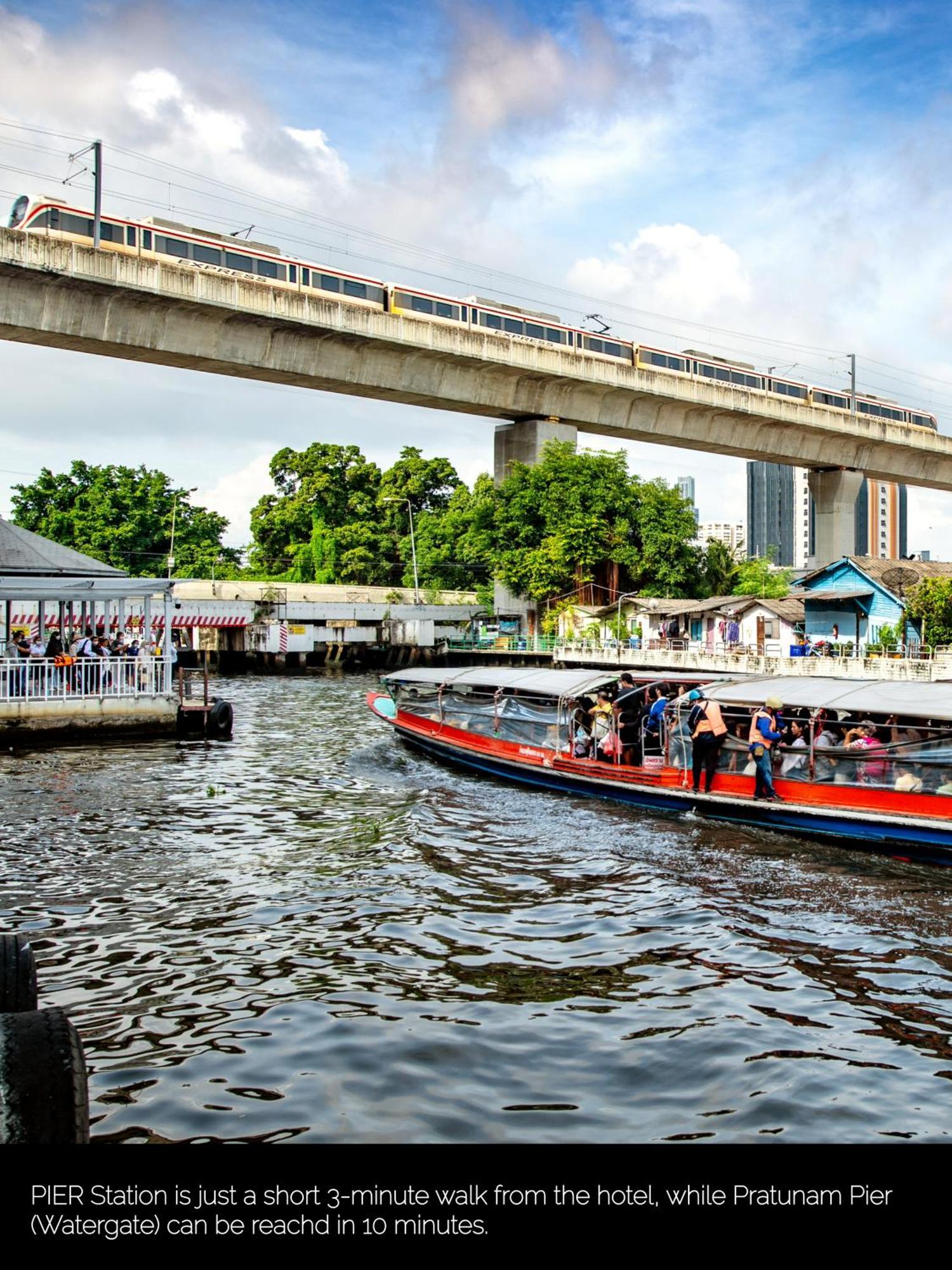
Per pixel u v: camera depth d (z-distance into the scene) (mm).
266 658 53281
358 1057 6793
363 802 15344
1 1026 4375
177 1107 6105
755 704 14508
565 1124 6031
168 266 35719
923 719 13031
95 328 35812
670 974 8352
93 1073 6512
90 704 21547
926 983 8234
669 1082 6539
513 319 47750
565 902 10273
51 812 14234
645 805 15172
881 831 12406
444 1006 7637
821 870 11719
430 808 14961
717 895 10609
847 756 13188
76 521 57594
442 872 11336
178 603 48938
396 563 64125
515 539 52219
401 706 21219
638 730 16156
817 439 59250
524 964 8539
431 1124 5992
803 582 39312
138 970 8242
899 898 10617
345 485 66000
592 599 52594
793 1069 6719
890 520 151750
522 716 17734
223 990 7875
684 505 53281
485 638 53656
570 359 47844
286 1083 6434
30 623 41125
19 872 11016
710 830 13703
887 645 33906
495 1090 6406
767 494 181125
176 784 16578
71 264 33594
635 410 52375
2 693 21125
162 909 9781
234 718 27641
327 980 8109
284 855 11992
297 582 62312
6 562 23844
